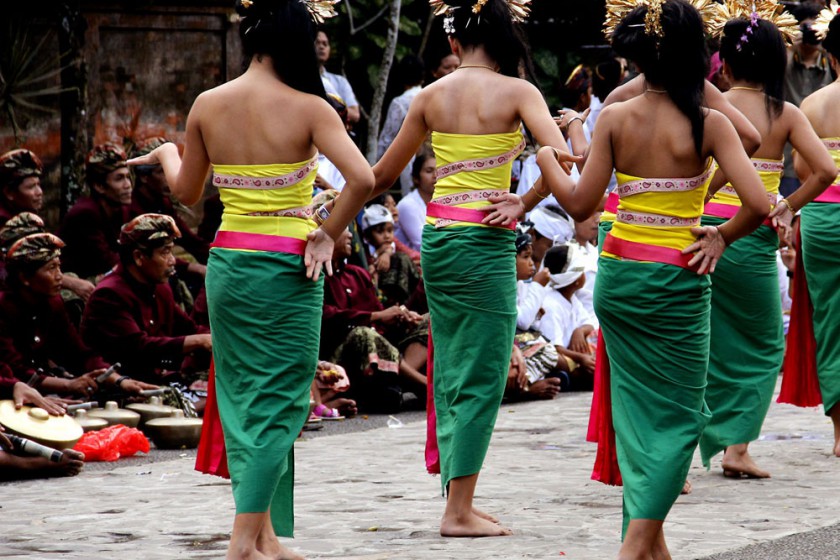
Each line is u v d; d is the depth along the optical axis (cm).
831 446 1121
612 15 728
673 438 681
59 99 1689
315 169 702
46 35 1669
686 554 726
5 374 1037
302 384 698
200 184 723
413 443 1155
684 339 686
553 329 1488
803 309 1120
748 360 975
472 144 797
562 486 948
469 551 742
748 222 679
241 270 687
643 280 683
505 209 788
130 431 1100
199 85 1831
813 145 956
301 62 693
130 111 1784
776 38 958
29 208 1297
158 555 736
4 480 984
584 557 726
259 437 680
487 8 805
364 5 2055
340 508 872
